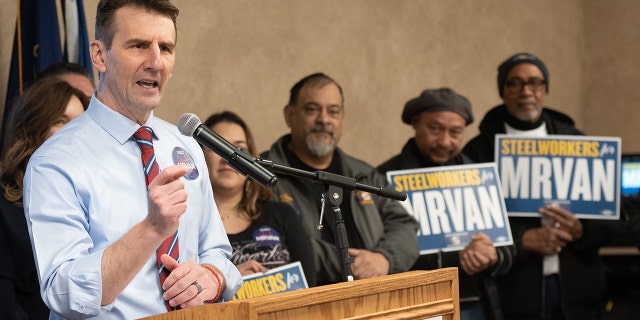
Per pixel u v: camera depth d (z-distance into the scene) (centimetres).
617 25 812
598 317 509
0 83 458
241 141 388
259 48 600
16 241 310
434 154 473
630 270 646
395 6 689
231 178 368
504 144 487
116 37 224
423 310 202
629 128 805
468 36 741
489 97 756
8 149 325
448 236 452
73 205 217
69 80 386
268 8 607
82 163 223
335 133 429
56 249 211
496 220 462
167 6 228
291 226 379
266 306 169
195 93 563
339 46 651
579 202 484
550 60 802
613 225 500
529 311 482
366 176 438
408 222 436
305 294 175
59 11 474
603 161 485
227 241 256
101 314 219
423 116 476
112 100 231
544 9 801
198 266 228
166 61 228
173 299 222
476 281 462
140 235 200
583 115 828
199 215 245
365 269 400
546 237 476
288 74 618
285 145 436
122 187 227
